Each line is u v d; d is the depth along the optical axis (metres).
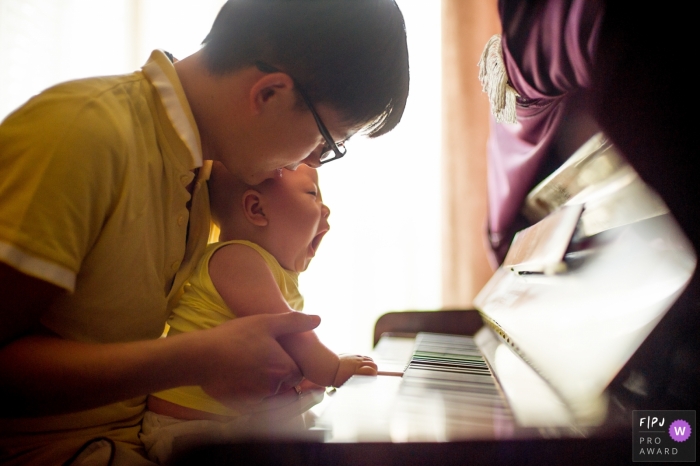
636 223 0.49
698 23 0.45
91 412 0.62
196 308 0.72
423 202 1.99
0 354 0.47
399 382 0.56
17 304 0.47
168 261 0.66
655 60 0.47
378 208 2.02
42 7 2.06
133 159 0.56
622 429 0.34
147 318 0.63
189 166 0.62
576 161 0.68
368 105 0.63
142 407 0.70
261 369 0.51
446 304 1.92
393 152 2.01
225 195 0.82
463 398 0.45
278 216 0.81
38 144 0.48
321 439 0.33
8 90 2.02
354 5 0.60
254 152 0.65
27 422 0.58
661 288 0.43
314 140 0.65
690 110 0.45
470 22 1.95
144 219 0.58
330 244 2.03
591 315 0.49
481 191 1.92
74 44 2.07
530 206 1.10
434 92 1.99
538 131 0.95
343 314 2.01
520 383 0.51
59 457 0.56
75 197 0.49
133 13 2.08
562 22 0.72
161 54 0.65
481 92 1.92
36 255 0.46
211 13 2.07
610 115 0.49
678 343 0.41
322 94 0.61
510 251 1.12
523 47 0.88
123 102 0.58
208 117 0.64
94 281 0.56
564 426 0.35
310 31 0.59
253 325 0.53
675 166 0.45
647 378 0.41
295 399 0.72
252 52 0.61
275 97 0.61
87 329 0.59
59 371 0.46
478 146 1.93
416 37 2.00
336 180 2.03
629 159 0.47
